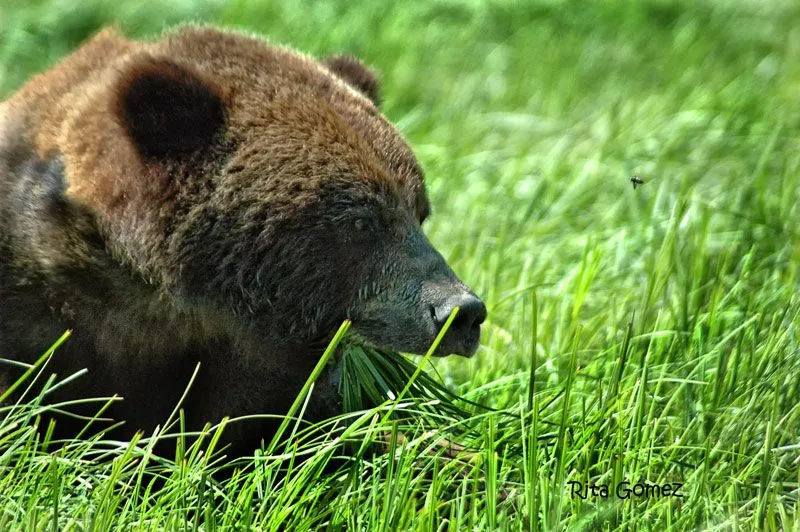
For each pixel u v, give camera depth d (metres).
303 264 10.39
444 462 10.38
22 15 22.12
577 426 10.40
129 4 22.41
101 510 8.93
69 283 10.29
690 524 9.36
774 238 14.27
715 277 12.94
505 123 19.69
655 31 24.84
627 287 13.80
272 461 10.35
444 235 15.95
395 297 10.60
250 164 10.28
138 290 10.37
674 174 16.53
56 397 10.40
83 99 10.61
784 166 15.05
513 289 14.19
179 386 10.76
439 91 21.45
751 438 10.52
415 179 11.00
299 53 11.69
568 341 12.60
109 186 10.16
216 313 10.45
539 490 9.32
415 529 9.07
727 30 24.66
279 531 9.59
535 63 22.52
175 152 10.20
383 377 10.91
